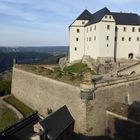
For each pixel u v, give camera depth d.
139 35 84.44
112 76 44.22
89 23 83.69
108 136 33.88
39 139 23.94
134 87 38.12
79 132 33.09
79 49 87.81
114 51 81.00
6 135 23.02
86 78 32.59
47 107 42.53
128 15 86.50
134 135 29.97
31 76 49.31
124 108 32.84
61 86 38.00
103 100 33.88
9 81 74.81
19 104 52.19
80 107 33.00
